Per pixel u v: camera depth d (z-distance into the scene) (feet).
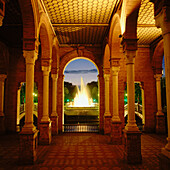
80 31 29.89
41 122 25.66
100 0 20.33
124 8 17.75
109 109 35.88
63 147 23.88
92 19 25.43
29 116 17.78
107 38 28.25
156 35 32.60
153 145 24.90
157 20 11.96
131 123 17.81
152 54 36.86
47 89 26.17
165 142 26.91
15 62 36.63
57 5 21.29
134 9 17.21
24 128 17.42
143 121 37.47
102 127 35.55
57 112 36.17
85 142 26.89
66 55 37.04
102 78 36.81
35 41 17.65
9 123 35.45
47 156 19.80
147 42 36.55
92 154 20.45
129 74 18.10
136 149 17.26
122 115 35.99
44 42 24.98
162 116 34.96
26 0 15.96
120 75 36.83
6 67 35.01
